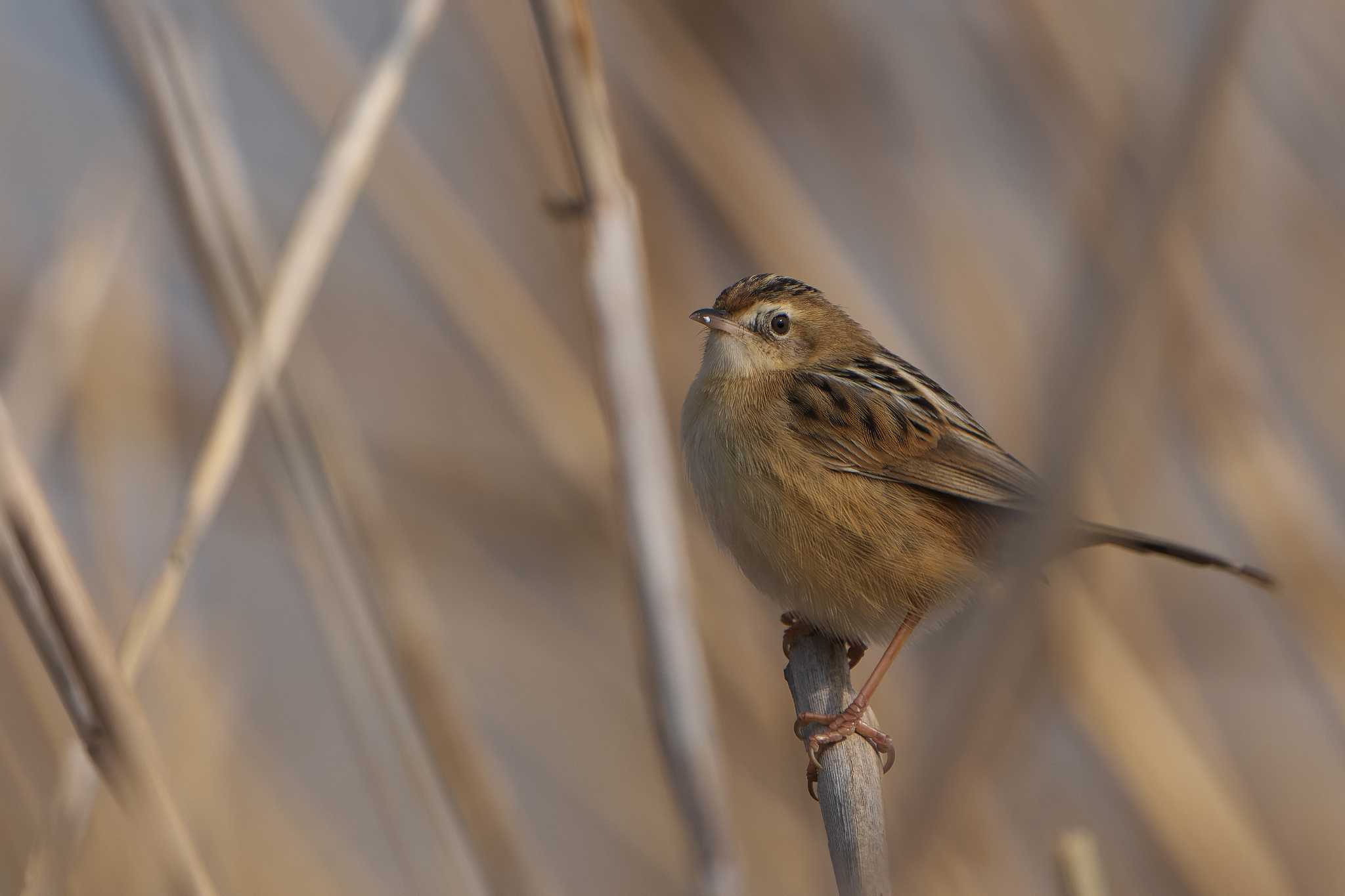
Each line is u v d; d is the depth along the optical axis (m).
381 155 10.24
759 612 10.59
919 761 5.07
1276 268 11.84
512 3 10.88
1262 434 10.87
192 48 7.79
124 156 9.20
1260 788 11.01
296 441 7.65
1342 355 11.67
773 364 9.32
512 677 11.05
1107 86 10.77
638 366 6.02
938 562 8.76
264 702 10.54
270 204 10.48
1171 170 5.61
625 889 10.52
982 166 11.50
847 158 11.37
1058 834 9.74
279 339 7.22
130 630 6.39
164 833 5.26
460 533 11.28
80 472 9.89
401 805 8.10
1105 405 5.22
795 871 9.58
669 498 5.98
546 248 11.07
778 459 8.72
